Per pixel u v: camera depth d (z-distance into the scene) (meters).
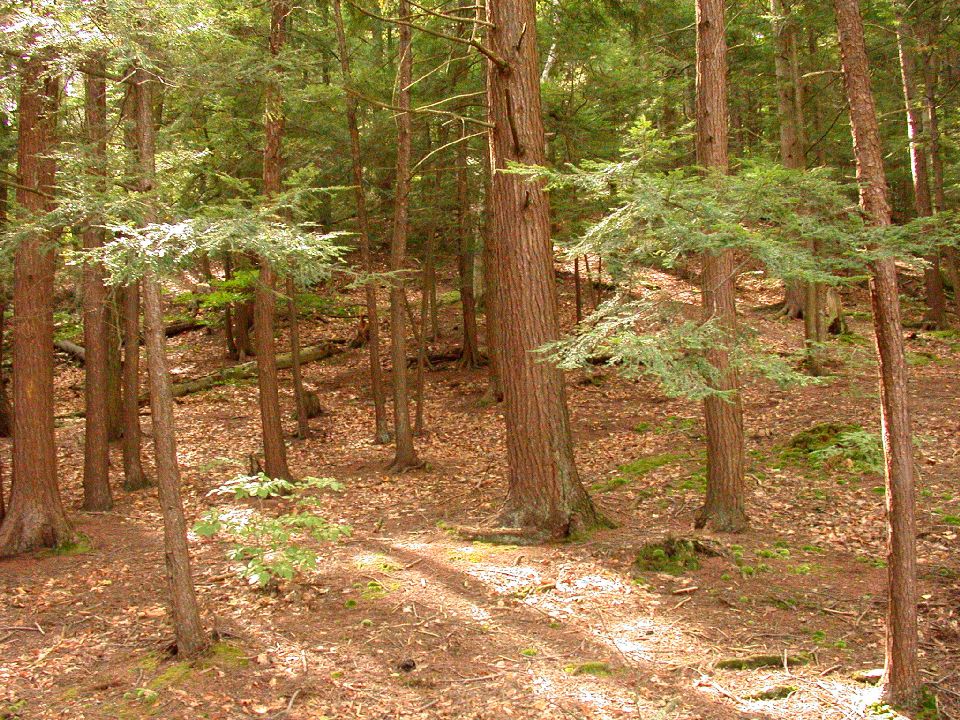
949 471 9.73
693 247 4.37
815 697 5.27
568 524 8.56
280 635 6.47
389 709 5.29
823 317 14.66
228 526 6.23
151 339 5.90
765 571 7.39
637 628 6.38
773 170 4.24
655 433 13.47
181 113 11.12
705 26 8.37
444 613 6.79
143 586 7.93
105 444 10.95
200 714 5.27
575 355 4.90
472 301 19.09
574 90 14.98
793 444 11.41
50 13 5.53
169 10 5.56
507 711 5.23
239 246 5.75
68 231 9.44
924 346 16.98
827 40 18.05
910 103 15.87
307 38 13.69
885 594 6.79
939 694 5.15
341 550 8.66
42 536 9.09
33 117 8.86
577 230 15.76
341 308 18.02
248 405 17.23
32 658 6.34
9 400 17.03
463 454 13.51
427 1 13.59
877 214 4.75
